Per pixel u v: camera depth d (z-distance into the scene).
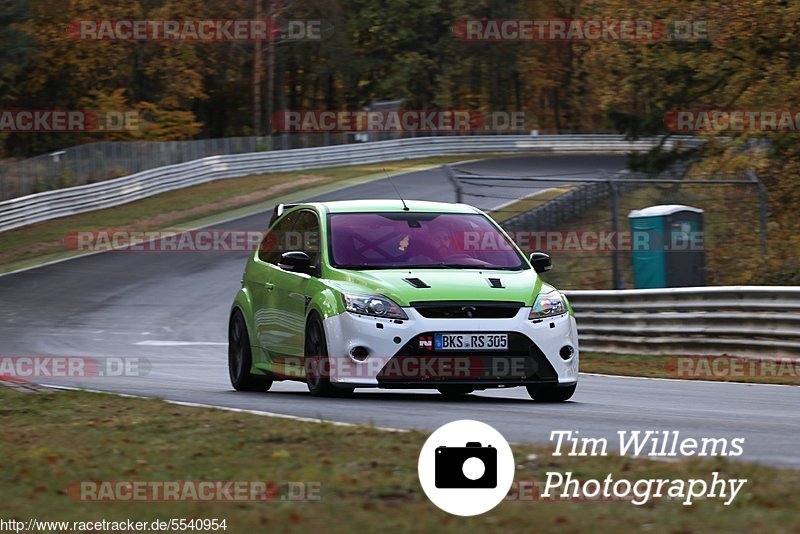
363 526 14.11
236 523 14.55
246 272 36.97
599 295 56.94
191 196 141.62
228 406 28.81
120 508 15.71
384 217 33.47
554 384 30.44
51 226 120.00
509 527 14.04
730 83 107.69
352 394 32.47
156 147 152.12
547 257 33.12
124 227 119.88
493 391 36.75
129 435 23.05
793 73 98.50
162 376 43.41
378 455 19.66
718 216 89.75
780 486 16.61
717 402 32.34
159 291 85.56
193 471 18.48
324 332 30.44
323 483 17.06
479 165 173.50
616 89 119.50
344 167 179.75
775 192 95.88
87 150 140.88
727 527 13.94
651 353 53.62
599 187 93.12
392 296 29.94
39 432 24.06
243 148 171.38
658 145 126.50
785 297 47.94
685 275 70.44
